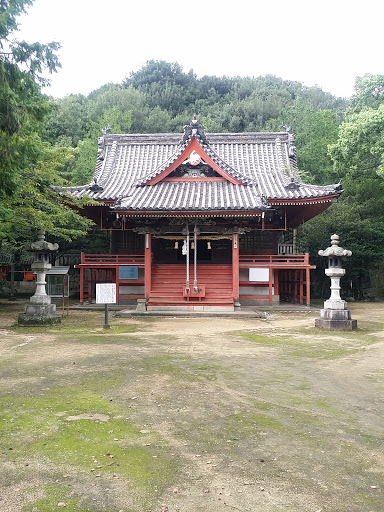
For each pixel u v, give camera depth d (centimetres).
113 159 2902
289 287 2802
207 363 930
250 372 852
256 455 461
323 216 3172
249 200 2180
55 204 1842
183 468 426
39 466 429
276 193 2348
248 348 1125
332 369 889
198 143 2423
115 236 2650
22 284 3278
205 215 2123
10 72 1088
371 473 423
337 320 1480
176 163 2420
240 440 502
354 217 3080
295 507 357
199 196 2233
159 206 2070
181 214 2105
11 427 533
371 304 2775
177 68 8250
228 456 457
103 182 2634
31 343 1159
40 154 1386
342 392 718
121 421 560
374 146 2547
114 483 394
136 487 387
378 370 882
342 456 462
